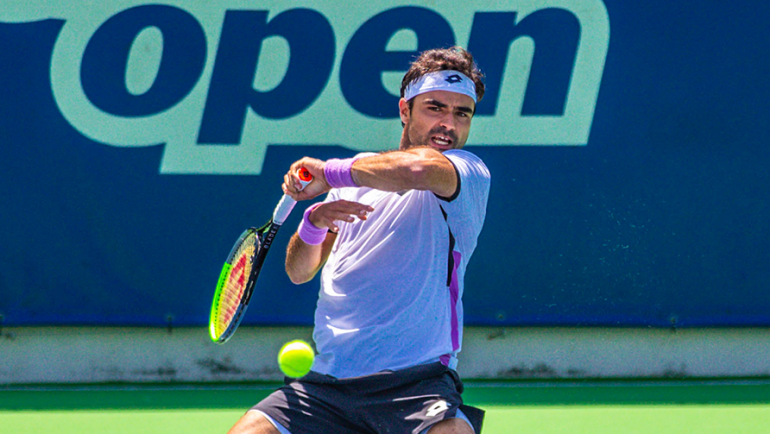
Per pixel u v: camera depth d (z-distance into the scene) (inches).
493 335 813.2
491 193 805.2
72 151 799.1
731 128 804.0
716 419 676.1
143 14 799.7
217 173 804.6
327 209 353.1
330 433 350.0
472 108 378.6
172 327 807.1
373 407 341.1
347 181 329.7
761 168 805.9
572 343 813.9
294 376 392.2
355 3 799.1
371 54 800.9
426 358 343.0
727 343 813.9
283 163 805.9
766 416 684.1
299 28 802.2
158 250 804.0
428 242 343.9
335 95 803.4
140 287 804.0
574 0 798.5
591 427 652.1
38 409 713.0
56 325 799.1
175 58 802.2
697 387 784.3
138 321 803.4
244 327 808.3
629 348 813.9
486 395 758.5
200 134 803.4
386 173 320.2
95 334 807.1
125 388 789.2
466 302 808.3
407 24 800.3
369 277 348.8
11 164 796.0
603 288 808.9
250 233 406.0
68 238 799.7
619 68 801.6
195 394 767.7
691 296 809.5
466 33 798.5
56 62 796.6
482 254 807.1
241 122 804.0
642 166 805.2
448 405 330.6
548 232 806.5
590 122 803.4
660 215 805.9
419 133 376.8
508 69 800.9
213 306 438.3
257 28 802.2
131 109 801.6
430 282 343.6
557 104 802.8
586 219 806.5
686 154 805.2
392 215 351.6
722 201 806.5
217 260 805.9
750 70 802.2
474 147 804.0
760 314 808.3
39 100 797.2
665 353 813.9
